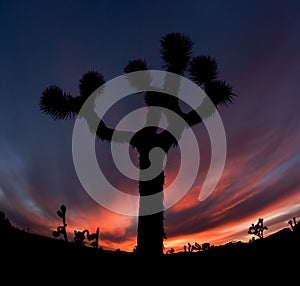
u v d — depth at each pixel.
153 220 6.78
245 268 5.05
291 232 6.32
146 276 5.12
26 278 4.44
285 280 4.52
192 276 5.04
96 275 4.94
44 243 5.86
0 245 5.30
